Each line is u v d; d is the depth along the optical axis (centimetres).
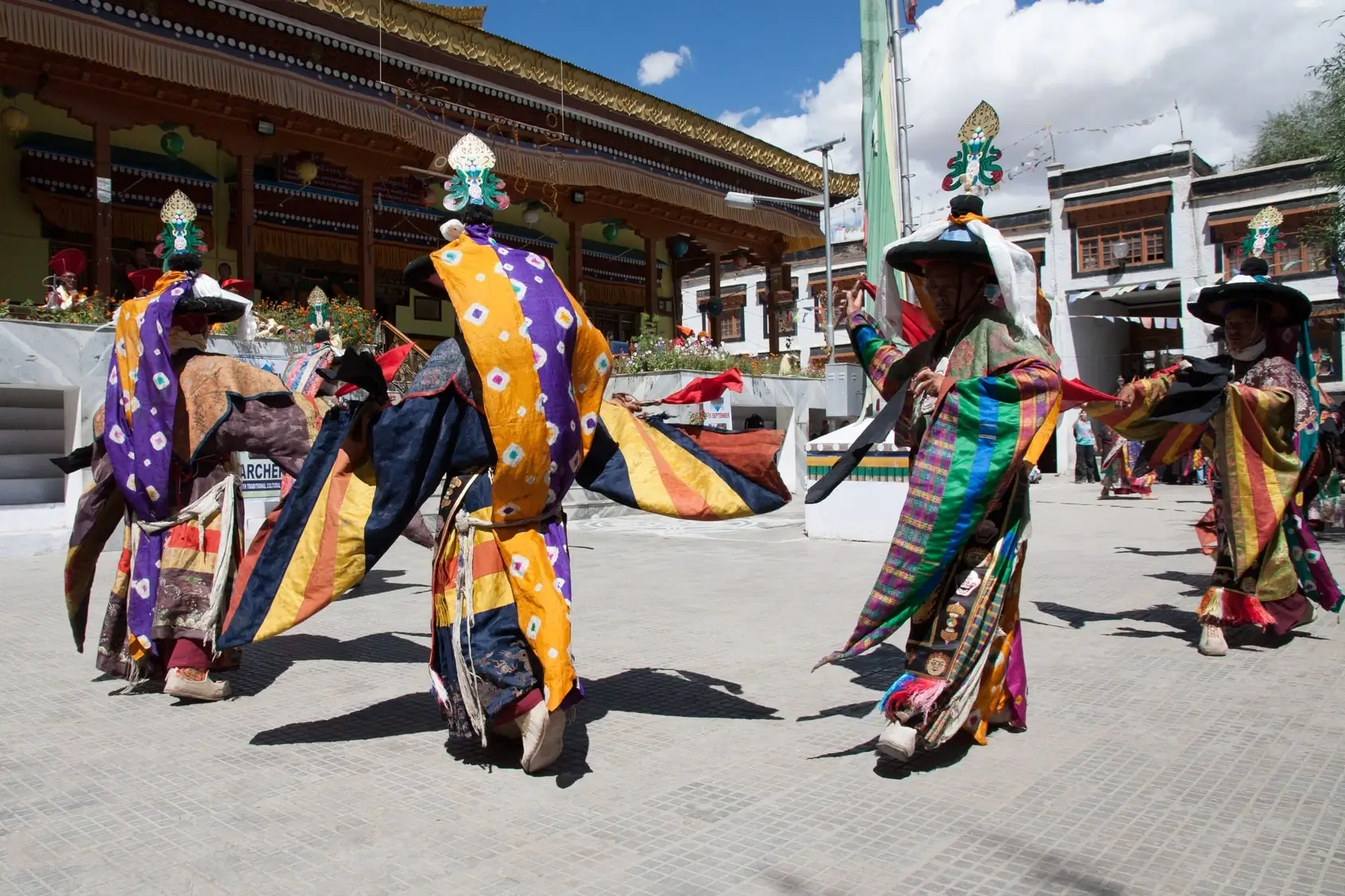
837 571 906
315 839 318
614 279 2416
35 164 1470
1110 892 277
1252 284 608
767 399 1844
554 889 281
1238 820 328
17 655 594
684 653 579
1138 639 614
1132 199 2931
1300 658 561
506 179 1806
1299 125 3519
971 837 315
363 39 1452
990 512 389
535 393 372
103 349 1089
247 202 1447
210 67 1277
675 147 1991
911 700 369
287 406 497
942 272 405
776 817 333
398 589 822
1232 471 572
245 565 404
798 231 2303
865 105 1179
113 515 541
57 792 363
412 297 2017
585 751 405
